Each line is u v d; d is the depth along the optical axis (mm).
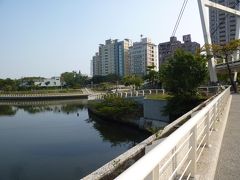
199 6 50656
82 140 35719
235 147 8250
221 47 49219
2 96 121938
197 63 34062
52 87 153875
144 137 36406
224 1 83625
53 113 67312
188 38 116688
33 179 22594
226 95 23062
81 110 71125
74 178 22547
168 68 34906
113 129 41969
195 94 34188
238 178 5723
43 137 38500
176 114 33375
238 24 58125
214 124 10555
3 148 32938
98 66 183250
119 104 44281
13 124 51875
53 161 27172
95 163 26203
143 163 2355
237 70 63406
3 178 23000
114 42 172500
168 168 4754
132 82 92062
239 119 14172
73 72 164750
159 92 44656
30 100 116438
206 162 6426
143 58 152250
